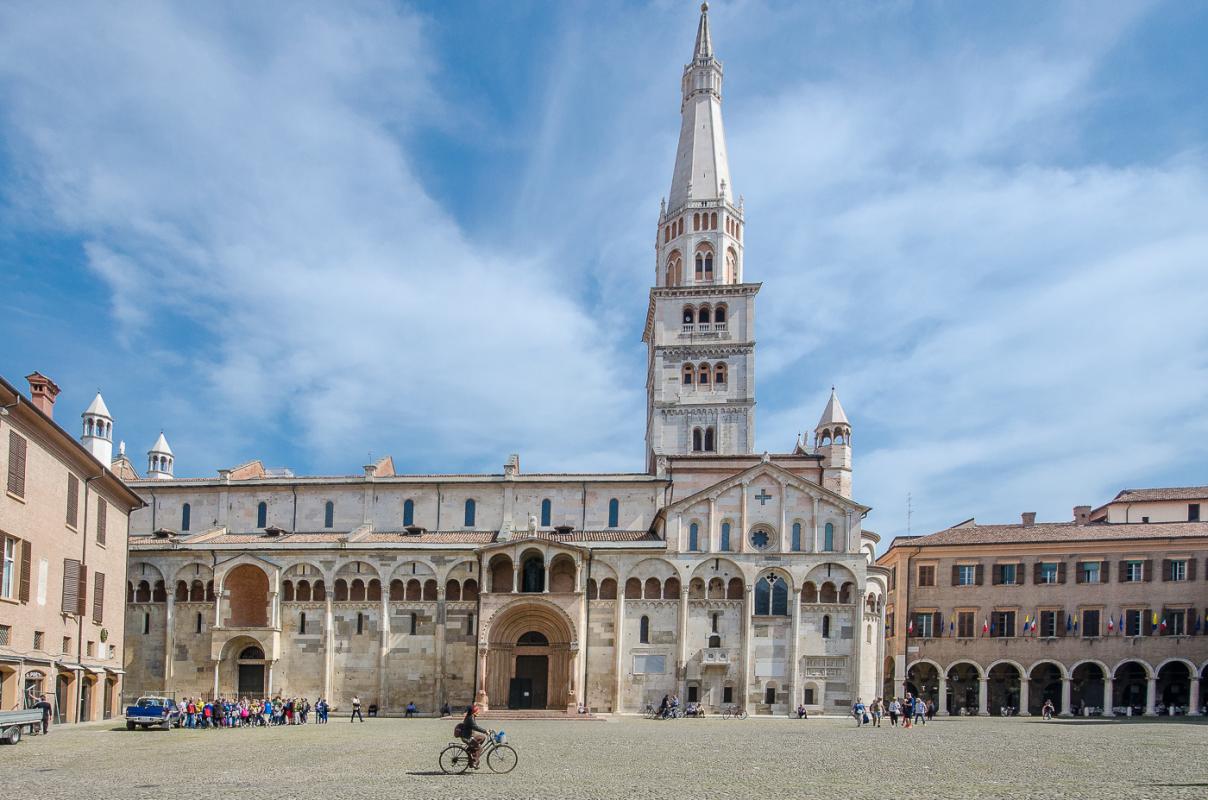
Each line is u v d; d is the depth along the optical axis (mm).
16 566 62719
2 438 59938
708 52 126750
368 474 105000
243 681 93625
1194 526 104375
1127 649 101875
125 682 93875
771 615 91750
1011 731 69125
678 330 115625
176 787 34531
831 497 93562
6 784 35281
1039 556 106250
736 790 33844
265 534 101812
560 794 32562
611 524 102688
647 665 91625
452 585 95062
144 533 105062
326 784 35438
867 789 34156
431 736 61719
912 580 110062
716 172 121938
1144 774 38844
